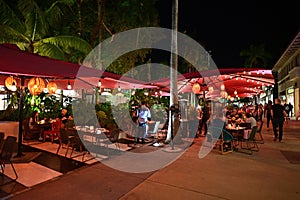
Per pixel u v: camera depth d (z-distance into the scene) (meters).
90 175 5.57
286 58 24.31
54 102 12.48
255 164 6.64
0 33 10.76
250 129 9.00
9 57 5.14
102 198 4.34
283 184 5.12
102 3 15.22
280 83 32.69
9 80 7.08
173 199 4.33
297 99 22.95
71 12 15.69
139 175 5.61
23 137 9.54
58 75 6.12
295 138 11.34
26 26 11.71
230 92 18.09
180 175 5.63
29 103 10.89
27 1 10.71
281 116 10.27
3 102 14.58
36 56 5.90
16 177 5.30
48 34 13.66
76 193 4.54
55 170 5.93
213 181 5.26
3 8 10.78
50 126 10.08
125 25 17.22
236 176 5.61
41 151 7.91
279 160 7.11
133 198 4.36
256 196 4.51
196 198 4.39
